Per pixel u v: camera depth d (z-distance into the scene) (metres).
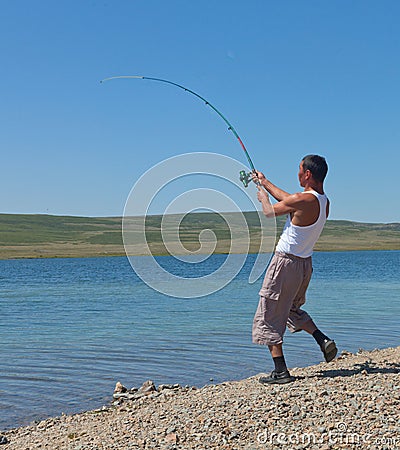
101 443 6.57
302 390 7.35
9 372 12.00
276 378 7.95
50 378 11.41
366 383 7.52
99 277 53.03
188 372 11.63
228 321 19.48
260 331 7.88
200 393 8.63
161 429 6.59
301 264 7.65
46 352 14.31
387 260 85.50
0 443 7.42
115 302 27.95
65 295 33.22
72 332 17.94
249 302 26.41
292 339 14.80
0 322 20.77
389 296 28.53
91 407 9.32
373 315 20.23
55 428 7.99
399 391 7.02
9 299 30.97
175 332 17.09
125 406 8.86
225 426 6.40
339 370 8.75
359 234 180.00
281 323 7.83
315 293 30.59
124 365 12.50
